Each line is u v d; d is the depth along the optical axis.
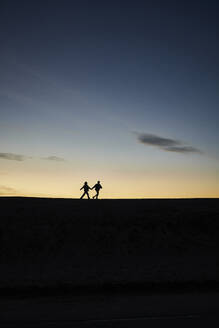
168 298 7.90
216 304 7.14
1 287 9.20
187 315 6.09
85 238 16.84
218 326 5.36
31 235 16.56
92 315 6.20
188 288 9.27
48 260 14.18
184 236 17.69
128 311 6.50
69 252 15.33
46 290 9.03
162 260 14.24
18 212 19.27
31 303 7.53
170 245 16.64
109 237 17.11
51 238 16.52
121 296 8.30
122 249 15.98
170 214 20.28
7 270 12.24
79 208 20.94
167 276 10.78
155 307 6.86
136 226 18.42
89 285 9.52
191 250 16.05
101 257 14.86
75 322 5.71
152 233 17.80
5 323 5.74
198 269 12.15
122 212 20.45
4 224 17.33
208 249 16.17
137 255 15.26
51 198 24.38
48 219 18.52
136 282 9.81
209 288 9.27
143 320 5.76
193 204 22.83
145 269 12.28
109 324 5.52
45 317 6.13
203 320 5.73
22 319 6.00
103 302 7.54
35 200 22.97
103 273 11.53
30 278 10.66
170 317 5.96
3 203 21.31
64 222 18.28
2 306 7.23
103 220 18.91
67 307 7.04
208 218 19.73
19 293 8.77
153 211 20.86
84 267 12.81
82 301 7.70
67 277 10.82
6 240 15.89
